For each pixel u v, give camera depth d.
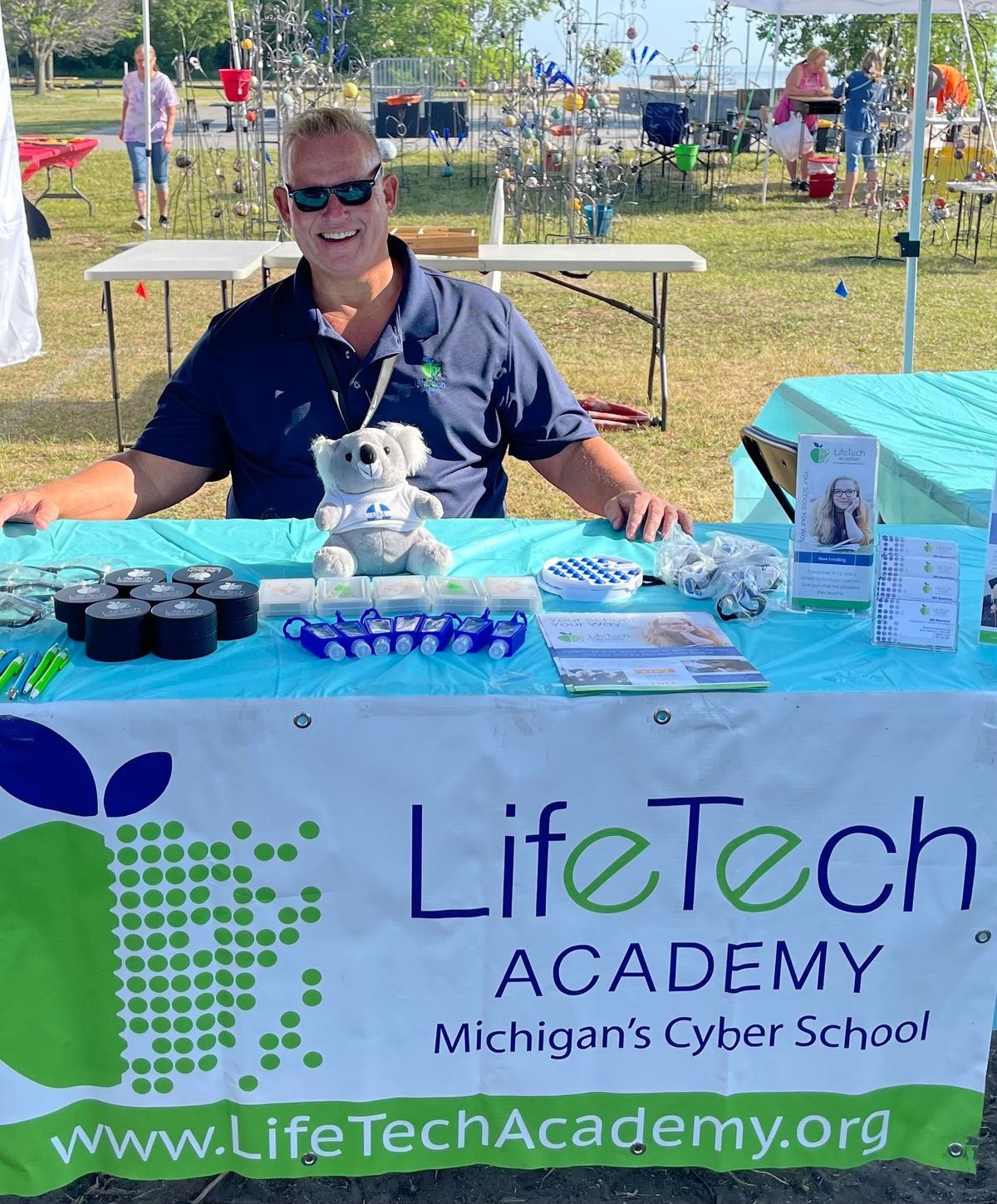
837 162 14.38
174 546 2.28
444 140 16.56
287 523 2.40
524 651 1.82
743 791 1.75
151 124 11.16
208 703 1.65
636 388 6.89
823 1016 1.87
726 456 5.80
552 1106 1.88
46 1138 1.81
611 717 1.69
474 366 2.66
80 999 1.77
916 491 2.77
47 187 14.13
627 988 1.83
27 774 1.65
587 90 11.50
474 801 1.72
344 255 2.49
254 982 1.78
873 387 3.58
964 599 2.05
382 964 1.79
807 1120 1.92
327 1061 1.82
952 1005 1.87
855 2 9.16
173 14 34.41
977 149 11.48
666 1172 2.06
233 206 12.37
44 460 5.62
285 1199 1.99
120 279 5.41
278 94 11.09
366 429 2.03
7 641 1.83
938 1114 1.92
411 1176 2.04
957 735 1.74
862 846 1.79
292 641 1.83
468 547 2.28
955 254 10.93
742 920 1.81
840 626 1.94
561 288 9.75
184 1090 1.83
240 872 1.73
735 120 16.20
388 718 1.67
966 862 1.80
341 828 1.72
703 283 9.88
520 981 1.81
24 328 7.26
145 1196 2.00
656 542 2.33
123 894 1.73
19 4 32.91
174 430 2.67
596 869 1.77
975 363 7.35
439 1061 1.84
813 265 10.52
